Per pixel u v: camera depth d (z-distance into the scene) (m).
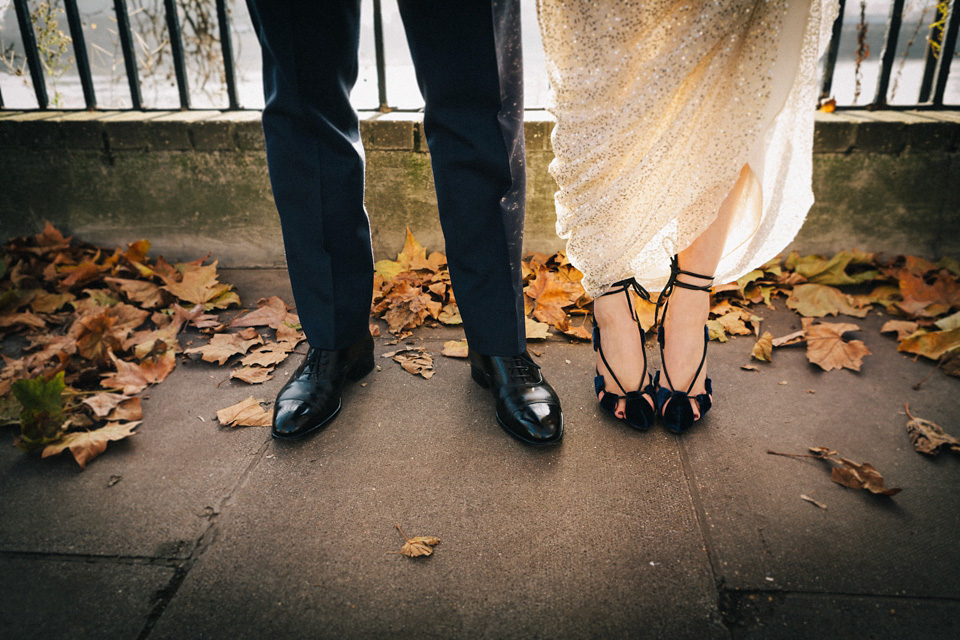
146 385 1.63
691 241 1.29
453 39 1.15
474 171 1.28
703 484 1.27
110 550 1.11
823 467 1.32
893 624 0.97
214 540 1.14
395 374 1.70
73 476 1.30
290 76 1.22
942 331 1.74
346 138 1.35
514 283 1.41
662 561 1.09
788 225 1.36
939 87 2.26
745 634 0.95
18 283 2.09
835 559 1.09
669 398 1.43
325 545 1.13
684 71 1.16
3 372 1.64
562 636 0.95
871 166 2.14
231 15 2.63
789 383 1.63
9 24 3.18
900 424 1.46
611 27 1.17
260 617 0.99
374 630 0.96
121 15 2.30
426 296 2.07
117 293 2.11
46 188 2.32
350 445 1.40
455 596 1.02
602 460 1.34
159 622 0.98
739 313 1.97
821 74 2.43
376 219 2.33
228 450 1.38
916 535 1.14
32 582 1.05
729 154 1.20
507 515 1.19
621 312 1.43
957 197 2.15
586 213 1.32
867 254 2.21
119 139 2.24
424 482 1.28
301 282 1.46
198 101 3.22
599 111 1.24
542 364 1.75
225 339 1.85
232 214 2.35
